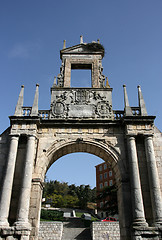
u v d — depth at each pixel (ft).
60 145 68.59
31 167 62.13
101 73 84.74
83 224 144.87
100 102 76.07
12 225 54.70
